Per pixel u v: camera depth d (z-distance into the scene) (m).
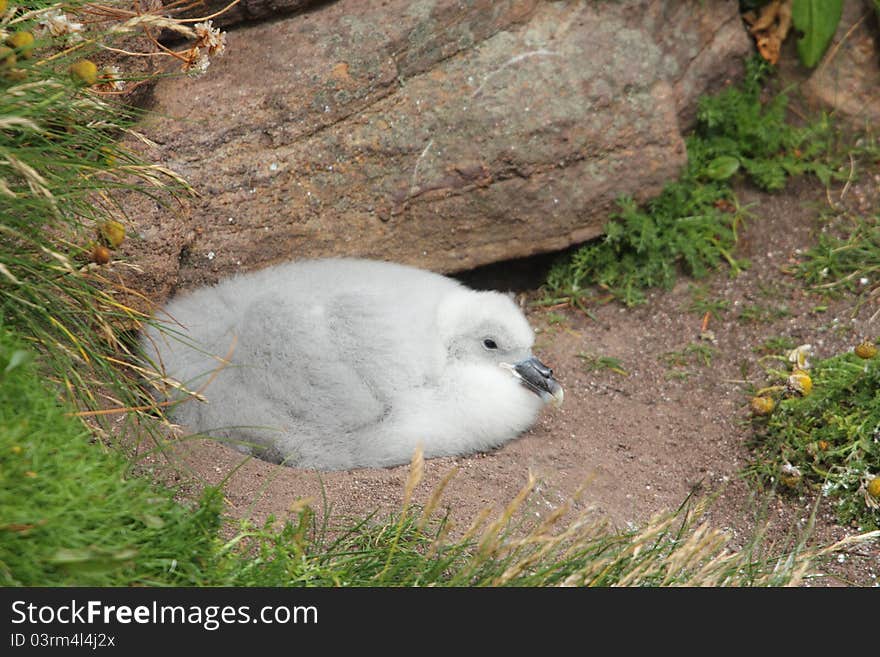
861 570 6.16
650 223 8.73
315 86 7.71
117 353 6.01
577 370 8.02
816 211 9.09
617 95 8.48
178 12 7.54
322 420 6.58
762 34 9.77
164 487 5.35
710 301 8.55
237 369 6.68
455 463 6.66
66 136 5.61
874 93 9.67
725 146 9.34
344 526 5.68
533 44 8.27
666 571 5.28
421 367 6.72
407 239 8.20
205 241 7.44
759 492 6.82
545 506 6.29
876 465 6.64
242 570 4.84
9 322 5.28
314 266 7.26
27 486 4.29
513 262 8.95
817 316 8.21
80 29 5.55
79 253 5.89
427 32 7.99
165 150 7.24
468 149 8.14
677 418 7.50
